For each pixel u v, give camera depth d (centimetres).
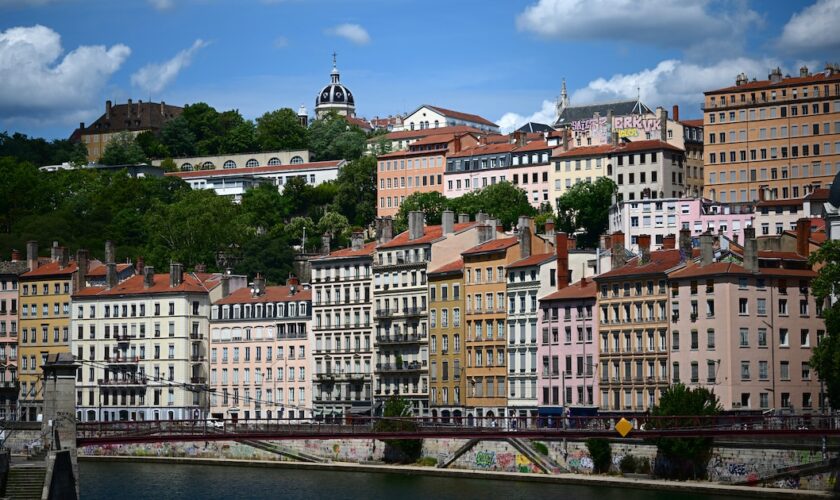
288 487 18162
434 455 19850
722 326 19350
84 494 17562
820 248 18012
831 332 17338
